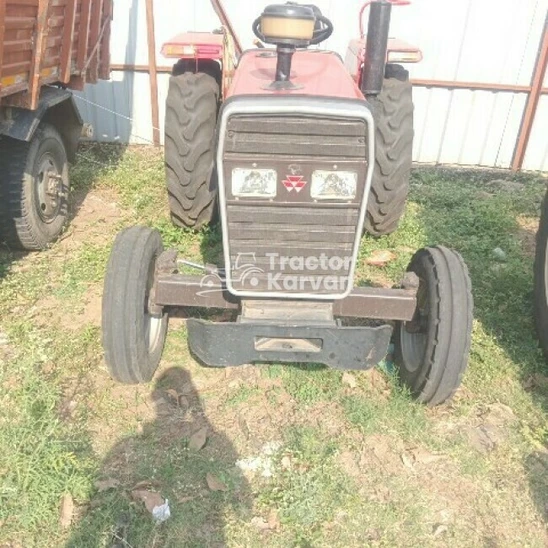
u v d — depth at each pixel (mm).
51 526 2412
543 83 6441
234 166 2322
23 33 3404
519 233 5145
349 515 2520
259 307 2717
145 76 6602
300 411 3043
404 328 3191
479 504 2617
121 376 2941
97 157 6379
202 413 3004
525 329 3773
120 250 2887
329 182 2340
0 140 3996
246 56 3359
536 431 3014
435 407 3115
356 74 3990
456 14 6215
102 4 4719
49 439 2773
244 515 2498
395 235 4758
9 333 3482
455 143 6836
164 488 2598
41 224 4348
